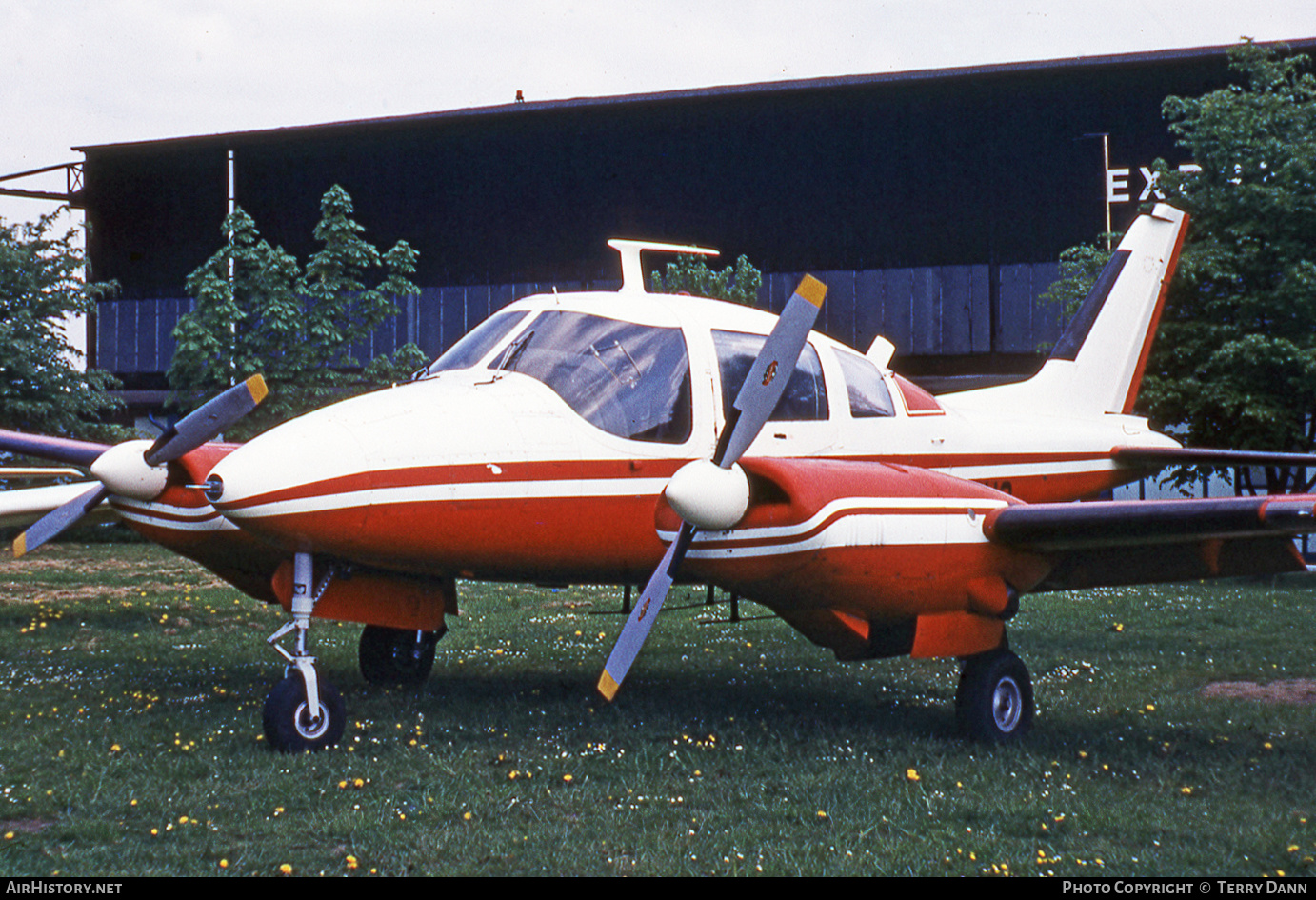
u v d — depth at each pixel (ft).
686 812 16.17
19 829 15.21
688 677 27.84
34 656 30.14
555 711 23.25
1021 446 29.22
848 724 22.39
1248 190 52.54
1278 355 51.16
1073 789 17.63
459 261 105.91
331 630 35.73
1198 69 92.27
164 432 21.33
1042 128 95.66
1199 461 30.71
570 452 21.24
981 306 96.58
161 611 39.60
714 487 19.16
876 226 98.84
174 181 109.60
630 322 23.25
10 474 33.96
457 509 20.18
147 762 18.42
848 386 25.49
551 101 106.11
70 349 69.72
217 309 66.49
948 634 21.15
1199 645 32.53
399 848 14.53
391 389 22.38
